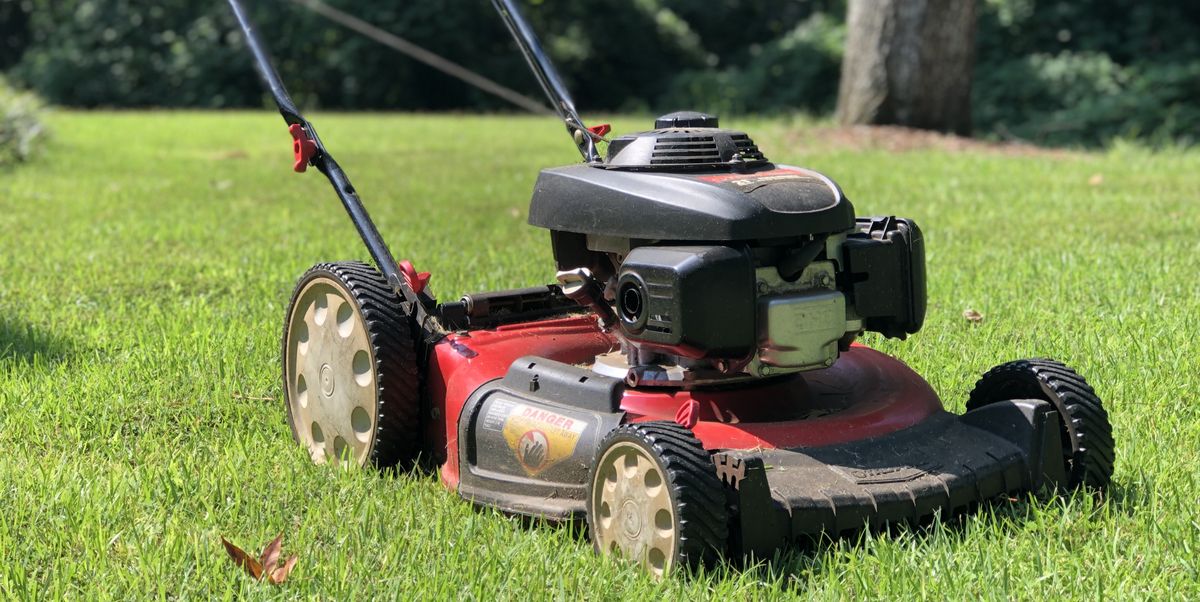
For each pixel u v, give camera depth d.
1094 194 6.52
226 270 4.53
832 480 2.42
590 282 2.63
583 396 2.57
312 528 2.54
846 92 10.16
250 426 3.07
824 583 2.32
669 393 2.59
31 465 2.84
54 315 3.92
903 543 2.43
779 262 2.51
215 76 18.67
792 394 2.68
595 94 18.91
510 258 4.70
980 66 15.63
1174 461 2.79
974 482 2.48
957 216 5.73
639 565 2.36
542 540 2.50
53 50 18.97
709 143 2.62
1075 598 2.29
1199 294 3.97
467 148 10.01
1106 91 14.56
